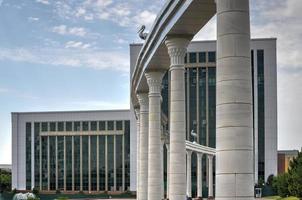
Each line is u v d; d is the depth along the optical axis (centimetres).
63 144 14550
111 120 14250
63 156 14500
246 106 1844
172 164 3072
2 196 13700
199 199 9531
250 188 1823
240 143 1827
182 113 3092
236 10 1856
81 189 14288
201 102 12788
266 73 12775
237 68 1844
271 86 12738
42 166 14612
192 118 12812
